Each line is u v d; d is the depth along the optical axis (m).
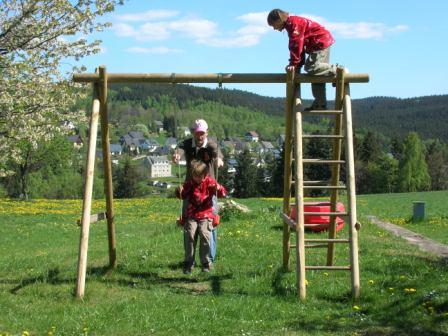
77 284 7.77
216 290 8.19
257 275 9.00
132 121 129.62
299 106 8.20
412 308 6.72
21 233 22.58
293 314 6.82
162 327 6.25
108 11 19.97
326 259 10.03
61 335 6.00
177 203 35.69
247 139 110.38
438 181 97.44
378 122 191.50
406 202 42.50
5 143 21.73
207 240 8.93
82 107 23.09
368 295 7.46
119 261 10.29
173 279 8.94
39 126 21.58
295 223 7.99
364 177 87.88
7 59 18.70
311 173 55.16
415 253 11.40
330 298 7.64
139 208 32.91
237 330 6.18
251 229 14.76
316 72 8.17
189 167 8.98
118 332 6.10
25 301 7.54
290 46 8.13
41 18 19.28
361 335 5.97
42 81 19.83
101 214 9.01
